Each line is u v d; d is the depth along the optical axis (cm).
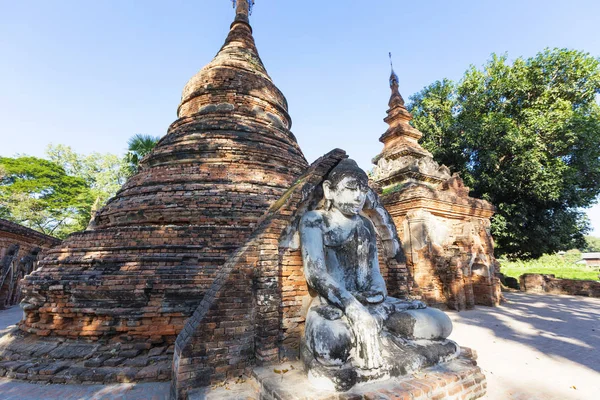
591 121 1652
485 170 1861
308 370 383
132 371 520
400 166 1438
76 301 606
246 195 782
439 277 1246
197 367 411
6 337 680
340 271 488
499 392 480
